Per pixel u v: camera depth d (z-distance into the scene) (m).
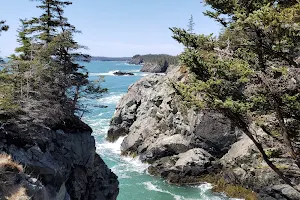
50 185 20.89
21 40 26.17
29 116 21.62
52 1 27.59
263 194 30.48
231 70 11.31
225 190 33.16
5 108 20.27
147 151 43.72
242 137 37.09
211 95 11.80
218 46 13.40
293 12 10.41
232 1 12.77
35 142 21.67
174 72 48.50
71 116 27.97
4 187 16.42
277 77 11.69
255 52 12.55
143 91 53.91
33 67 23.16
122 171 39.91
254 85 11.32
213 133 38.19
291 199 27.81
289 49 11.84
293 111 12.06
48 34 28.09
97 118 67.44
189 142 39.75
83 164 26.27
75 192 24.39
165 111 44.75
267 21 10.52
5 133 20.56
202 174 36.03
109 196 29.23
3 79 22.62
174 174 36.31
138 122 49.47
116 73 164.50
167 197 32.19
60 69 28.06
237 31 12.42
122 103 55.34
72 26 29.11
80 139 26.30
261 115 12.91
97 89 31.66
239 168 33.94
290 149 11.74
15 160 19.33
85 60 29.83
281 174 12.91
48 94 24.47
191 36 13.27
